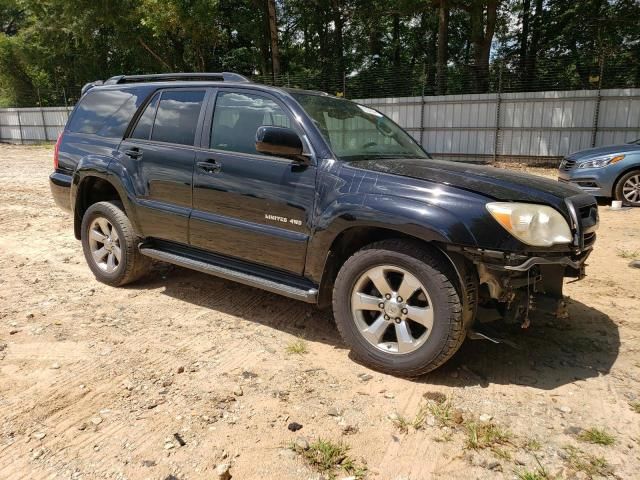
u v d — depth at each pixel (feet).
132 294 15.30
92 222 16.03
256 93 12.84
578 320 13.39
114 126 15.75
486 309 10.42
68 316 13.56
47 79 120.06
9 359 11.13
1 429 8.66
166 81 15.48
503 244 9.34
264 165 12.01
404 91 69.00
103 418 9.02
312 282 11.62
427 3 76.84
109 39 104.32
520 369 10.85
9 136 110.63
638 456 8.10
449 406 9.41
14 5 122.83
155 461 7.93
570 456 8.08
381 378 10.48
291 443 8.37
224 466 7.70
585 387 10.14
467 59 106.52
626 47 62.44
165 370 10.77
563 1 88.22
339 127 12.60
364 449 8.27
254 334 12.62
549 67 61.26
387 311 10.41
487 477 7.65
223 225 12.69
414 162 12.00
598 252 20.03
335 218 10.68
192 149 13.48
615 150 30.73
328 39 103.91
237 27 95.30
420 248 9.92
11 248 20.45
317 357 11.43
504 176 11.06
